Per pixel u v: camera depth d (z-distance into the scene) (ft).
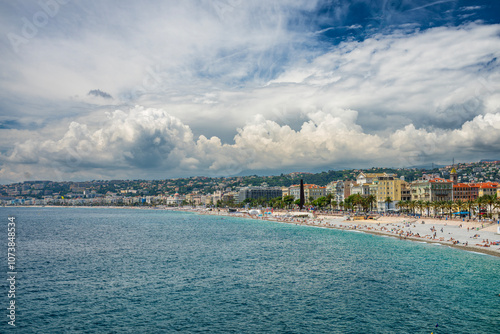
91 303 218.79
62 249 424.87
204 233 608.60
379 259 334.65
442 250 377.50
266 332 176.86
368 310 203.51
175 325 186.19
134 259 352.69
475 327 180.04
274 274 284.41
